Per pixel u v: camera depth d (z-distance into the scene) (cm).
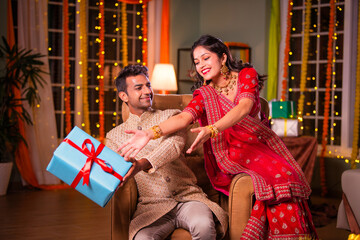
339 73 583
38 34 593
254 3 639
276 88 621
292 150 492
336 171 563
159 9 669
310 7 598
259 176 222
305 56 600
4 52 571
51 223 404
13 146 565
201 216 213
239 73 235
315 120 598
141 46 675
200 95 237
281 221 220
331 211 438
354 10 574
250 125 235
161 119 237
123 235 222
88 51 643
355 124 550
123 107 260
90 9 642
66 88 612
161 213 219
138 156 231
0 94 542
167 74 609
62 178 197
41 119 589
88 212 448
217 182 242
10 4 575
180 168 235
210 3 682
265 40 631
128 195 223
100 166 194
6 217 425
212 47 234
